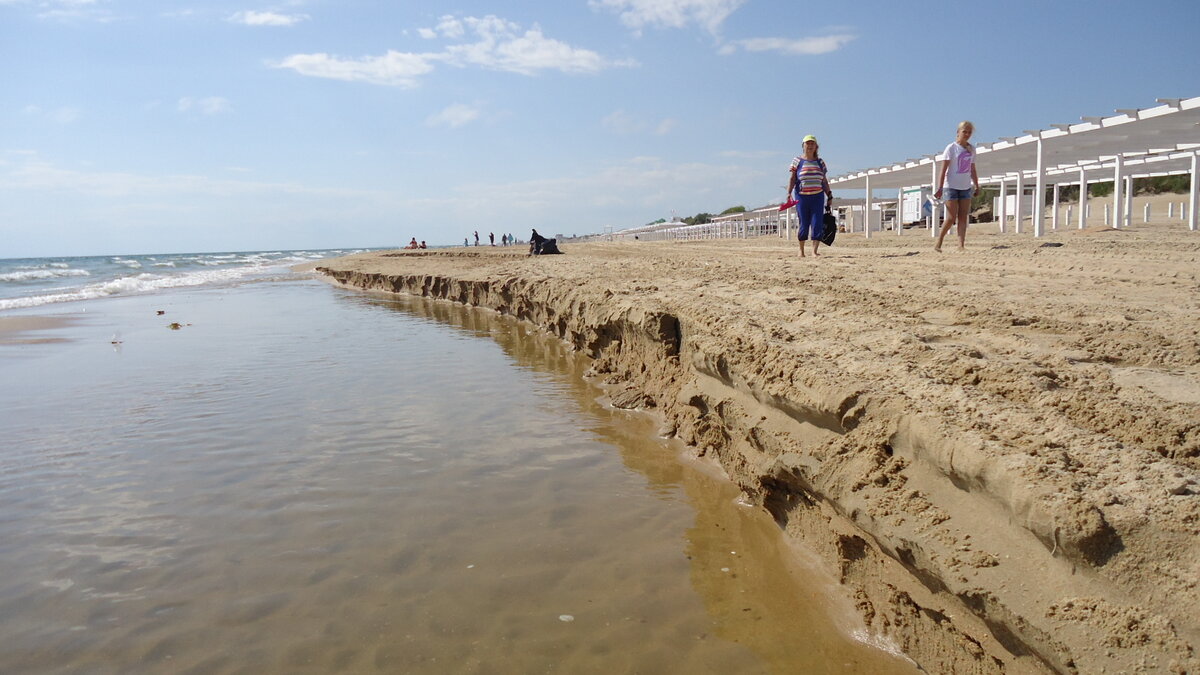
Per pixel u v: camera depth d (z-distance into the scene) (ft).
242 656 10.83
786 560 13.50
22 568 13.73
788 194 38.88
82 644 11.22
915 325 16.53
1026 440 9.11
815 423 12.90
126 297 85.51
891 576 10.76
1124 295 18.88
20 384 31.60
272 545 14.44
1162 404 9.98
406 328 47.29
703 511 15.93
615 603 12.23
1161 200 116.67
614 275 39.22
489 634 11.31
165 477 18.49
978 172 71.15
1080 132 42.32
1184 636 6.48
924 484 10.02
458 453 20.11
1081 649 6.98
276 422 23.52
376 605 12.16
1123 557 7.13
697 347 19.43
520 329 44.62
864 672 10.26
